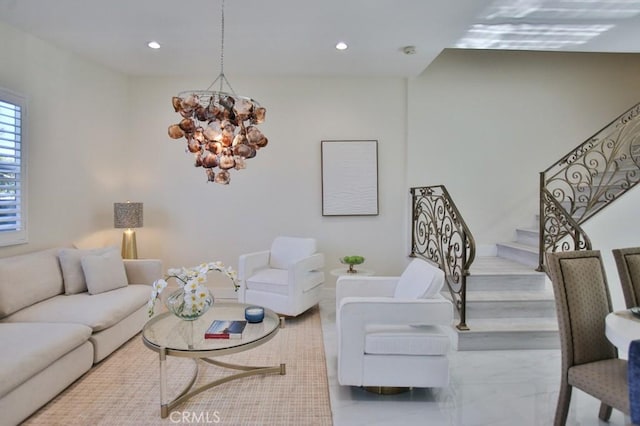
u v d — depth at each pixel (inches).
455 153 196.1
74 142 158.7
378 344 96.3
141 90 188.9
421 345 96.5
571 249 148.6
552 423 89.2
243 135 105.9
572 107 198.4
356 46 151.7
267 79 191.2
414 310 97.1
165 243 191.8
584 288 81.5
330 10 122.2
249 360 121.0
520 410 94.9
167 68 177.8
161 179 190.5
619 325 68.1
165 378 90.2
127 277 152.9
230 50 156.1
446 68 195.5
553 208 149.4
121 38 143.6
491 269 158.7
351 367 97.0
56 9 121.3
